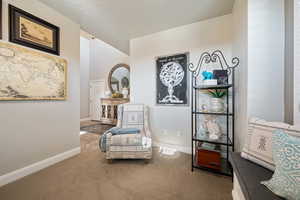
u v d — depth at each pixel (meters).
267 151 1.02
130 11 2.11
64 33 2.20
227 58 2.13
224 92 2.00
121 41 3.27
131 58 3.12
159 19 2.31
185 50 2.48
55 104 2.08
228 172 1.76
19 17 1.65
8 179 1.57
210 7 1.99
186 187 1.53
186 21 2.37
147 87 2.91
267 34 1.28
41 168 1.89
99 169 1.90
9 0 1.57
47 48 1.94
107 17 2.27
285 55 1.24
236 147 1.88
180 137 2.55
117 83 5.41
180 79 2.53
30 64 1.74
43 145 1.92
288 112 1.22
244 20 1.43
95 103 5.98
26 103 1.73
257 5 1.30
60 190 1.46
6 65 1.53
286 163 0.77
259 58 1.30
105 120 5.11
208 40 2.28
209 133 1.92
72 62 2.34
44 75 1.90
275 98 1.27
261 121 1.16
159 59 2.75
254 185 0.85
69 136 2.29
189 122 2.46
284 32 1.25
